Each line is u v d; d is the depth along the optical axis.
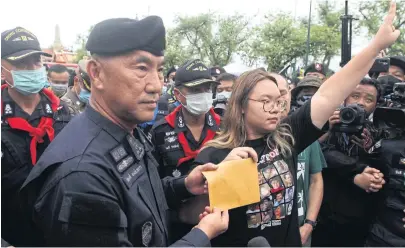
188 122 3.22
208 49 18.17
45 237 1.26
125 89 1.32
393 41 1.88
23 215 1.76
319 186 2.79
